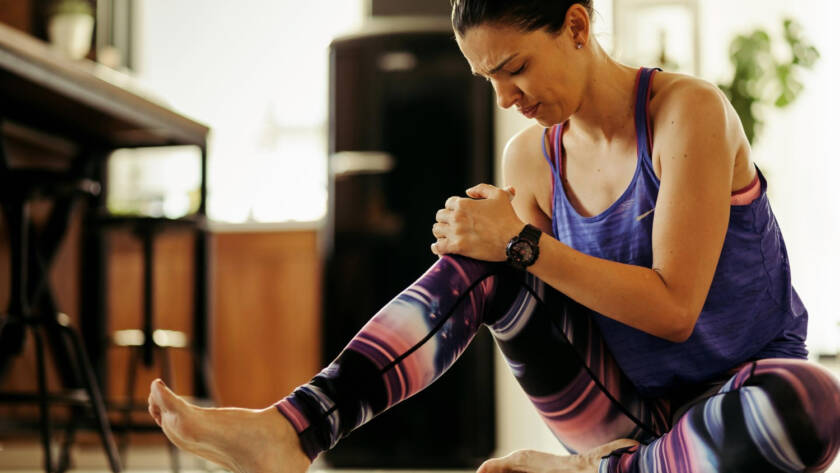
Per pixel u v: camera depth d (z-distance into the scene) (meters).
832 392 1.28
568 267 1.39
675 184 1.40
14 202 2.43
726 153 1.41
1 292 3.77
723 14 4.02
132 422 3.26
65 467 3.05
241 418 1.31
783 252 1.54
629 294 1.37
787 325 1.53
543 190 1.67
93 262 4.38
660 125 1.45
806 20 4.04
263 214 5.02
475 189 1.47
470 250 1.43
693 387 1.55
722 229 1.40
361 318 3.80
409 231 3.80
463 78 3.80
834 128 4.02
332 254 3.83
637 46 3.99
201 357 3.45
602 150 1.54
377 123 3.83
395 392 1.39
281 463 1.31
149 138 3.56
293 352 4.68
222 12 5.21
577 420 1.53
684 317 1.37
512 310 1.47
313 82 5.13
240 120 5.17
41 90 3.05
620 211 1.51
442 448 3.68
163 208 4.51
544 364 1.50
